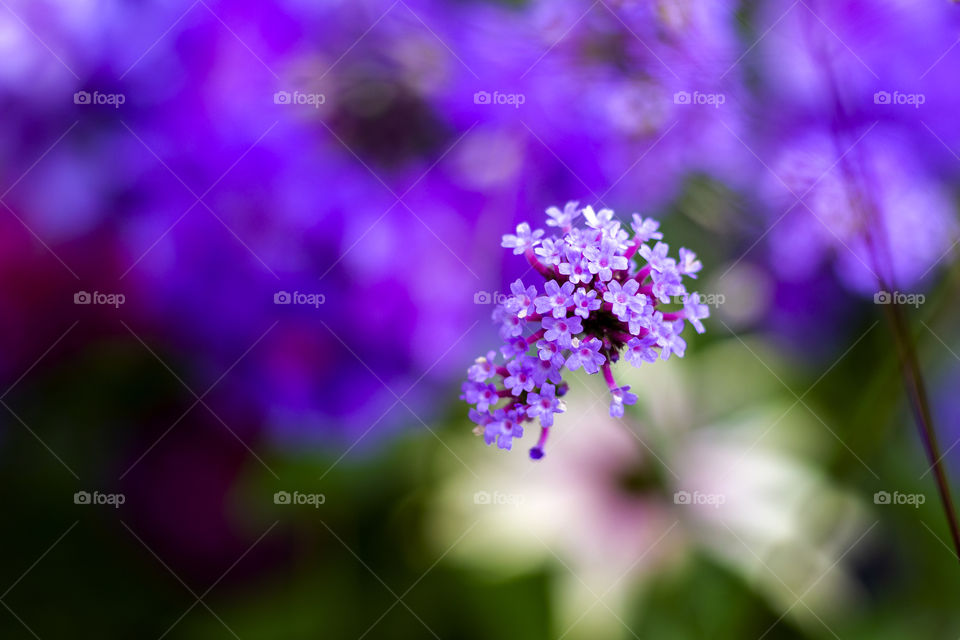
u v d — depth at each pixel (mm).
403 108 436
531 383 357
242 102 432
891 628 456
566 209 370
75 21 427
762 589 456
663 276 363
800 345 469
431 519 456
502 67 440
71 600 437
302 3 433
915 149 431
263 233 430
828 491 467
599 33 437
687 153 441
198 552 440
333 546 452
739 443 475
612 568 457
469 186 438
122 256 429
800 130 435
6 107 426
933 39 431
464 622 452
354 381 434
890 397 458
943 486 400
